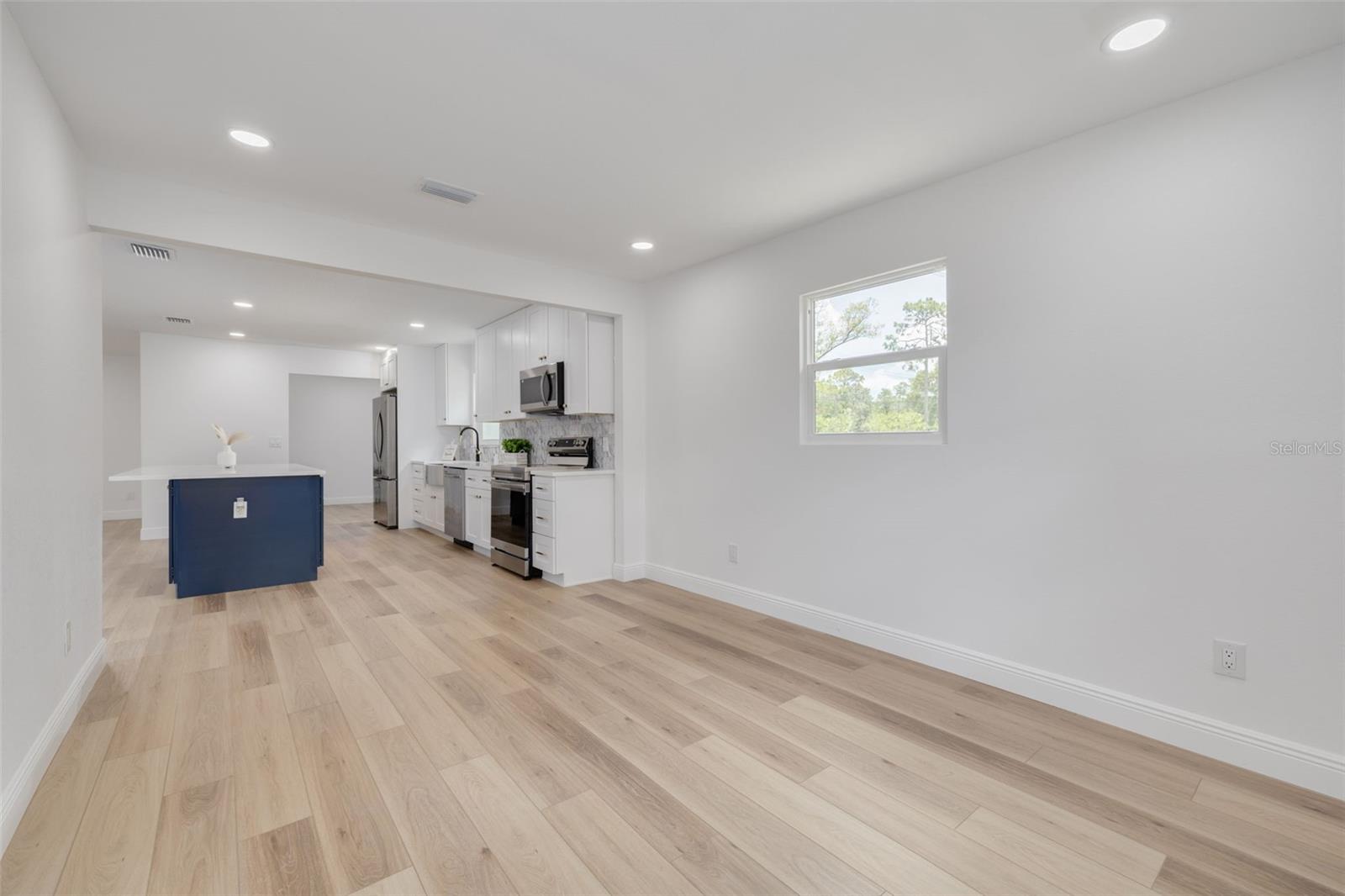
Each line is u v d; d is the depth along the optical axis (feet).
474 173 8.67
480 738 7.04
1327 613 5.93
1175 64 6.16
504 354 18.70
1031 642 8.07
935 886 4.72
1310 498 6.02
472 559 17.75
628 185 9.10
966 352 8.69
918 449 9.29
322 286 14.70
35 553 5.92
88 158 8.07
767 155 8.18
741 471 12.38
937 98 6.81
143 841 5.18
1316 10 5.34
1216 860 5.00
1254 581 6.35
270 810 5.63
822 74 6.37
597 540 14.87
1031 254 7.99
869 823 5.50
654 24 5.59
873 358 10.09
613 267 13.50
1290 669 6.14
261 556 14.16
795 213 10.23
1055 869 4.90
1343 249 5.82
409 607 12.55
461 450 24.67
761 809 5.71
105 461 26.50
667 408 14.26
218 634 10.75
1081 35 5.72
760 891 4.68
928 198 9.12
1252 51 5.95
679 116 7.20
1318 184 5.96
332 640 10.48
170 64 6.09
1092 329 7.46
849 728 7.28
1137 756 6.61
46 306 6.29
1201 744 6.64
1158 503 6.97
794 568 11.32
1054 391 7.79
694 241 11.69
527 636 10.66
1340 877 4.80
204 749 6.73
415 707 7.86
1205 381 6.64
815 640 10.37
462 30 5.64
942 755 6.66
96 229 8.37
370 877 4.79
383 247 10.84
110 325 19.80
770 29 5.65
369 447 32.40
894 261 9.54
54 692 6.58
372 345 24.25
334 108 6.97
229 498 13.75
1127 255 7.18
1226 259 6.49
